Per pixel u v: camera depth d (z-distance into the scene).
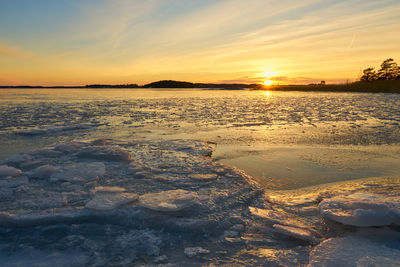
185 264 1.70
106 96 29.31
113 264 1.70
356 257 1.72
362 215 2.18
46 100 20.78
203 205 2.51
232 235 2.08
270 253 1.83
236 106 15.02
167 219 2.26
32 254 1.81
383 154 4.56
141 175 3.30
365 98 22.25
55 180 3.08
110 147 4.46
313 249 1.84
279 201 2.70
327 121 8.67
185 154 4.37
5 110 12.29
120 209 2.38
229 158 4.36
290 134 6.41
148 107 14.41
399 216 2.12
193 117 9.95
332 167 3.87
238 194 2.82
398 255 1.74
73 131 6.84
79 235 2.05
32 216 2.24
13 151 4.76
